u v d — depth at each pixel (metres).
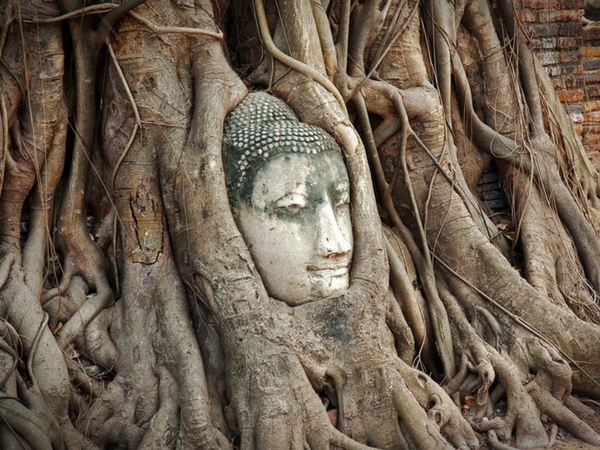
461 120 6.73
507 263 5.98
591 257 6.63
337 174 5.18
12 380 4.51
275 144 5.04
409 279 5.85
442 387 5.59
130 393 4.86
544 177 6.70
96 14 5.16
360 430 4.97
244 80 5.65
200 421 4.62
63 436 4.57
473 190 6.79
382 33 6.06
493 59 6.79
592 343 5.79
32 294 4.89
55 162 5.23
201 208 4.96
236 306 4.85
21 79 5.07
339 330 5.02
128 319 5.08
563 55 8.13
